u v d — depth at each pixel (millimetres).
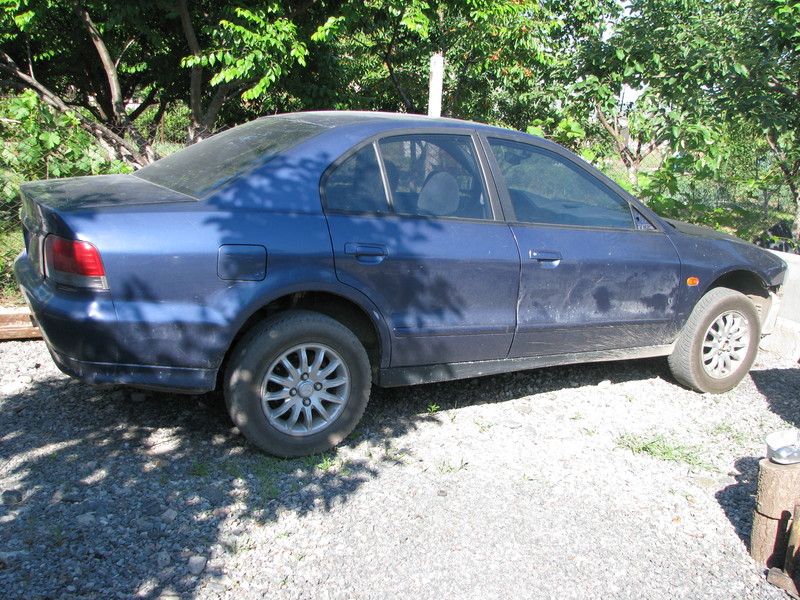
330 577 2811
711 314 4910
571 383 5109
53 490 3197
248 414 3459
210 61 8328
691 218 8117
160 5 8984
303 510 3248
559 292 4320
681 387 5199
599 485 3699
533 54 11266
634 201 4781
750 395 5156
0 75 11742
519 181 4328
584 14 10672
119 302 3154
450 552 3037
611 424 4465
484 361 4207
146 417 3992
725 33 8250
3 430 3729
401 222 3811
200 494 3277
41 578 2605
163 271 3203
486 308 4086
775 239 8812
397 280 3754
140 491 3254
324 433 3689
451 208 4027
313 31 9734
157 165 4141
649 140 8945
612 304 4551
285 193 3525
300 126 3979
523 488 3607
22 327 5016
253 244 3352
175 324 3246
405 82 12859
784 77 8031
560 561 3045
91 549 2803
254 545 2961
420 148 4000
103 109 14492
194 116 9742
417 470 3703
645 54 8727
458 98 13117
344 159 3732
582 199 4574
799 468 3033
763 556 3129
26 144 5715
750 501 3652
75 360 3188
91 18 11422
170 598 2588
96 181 3891
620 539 3242
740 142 10234
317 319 3557
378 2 9641
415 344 3900
